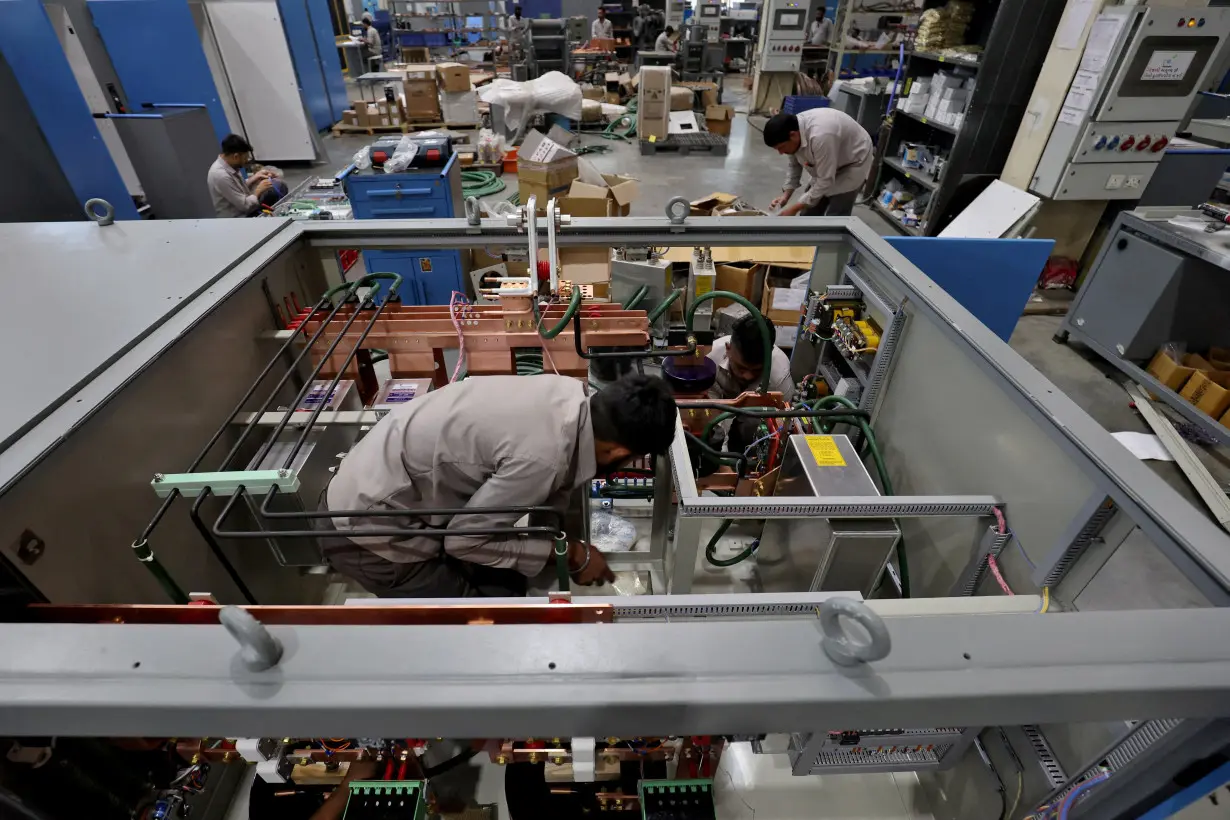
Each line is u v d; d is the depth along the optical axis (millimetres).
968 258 1794
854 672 544
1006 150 3668
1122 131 3016
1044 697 540
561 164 3621
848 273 1688
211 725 535
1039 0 3188
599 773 1000
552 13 11734
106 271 1290
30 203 3484
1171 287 2607
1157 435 2562
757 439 1616
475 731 546
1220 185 3355
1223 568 667
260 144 5840
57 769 843
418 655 550
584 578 1226
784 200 3730
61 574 862
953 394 1222
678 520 1151
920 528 1344
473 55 10094
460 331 1520
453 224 1653
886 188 4879
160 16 4621
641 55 8547
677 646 562
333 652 551
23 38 3217
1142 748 732
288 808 1121
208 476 945
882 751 1100
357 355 1678
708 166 6016
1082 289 3039
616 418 1015
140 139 3947
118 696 516
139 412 1010
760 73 7828
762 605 840
